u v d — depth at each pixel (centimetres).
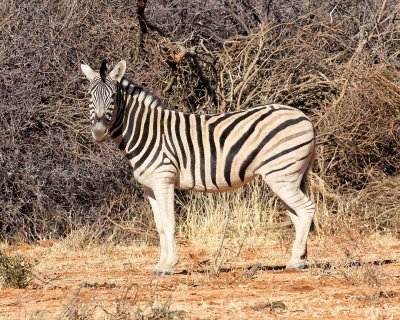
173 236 2506
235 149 2525
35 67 3569
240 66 3891
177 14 4028
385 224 3456
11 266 2375
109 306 1914
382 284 2233
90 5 3753
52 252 3120
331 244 3089
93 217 3478
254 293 2112
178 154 2530
